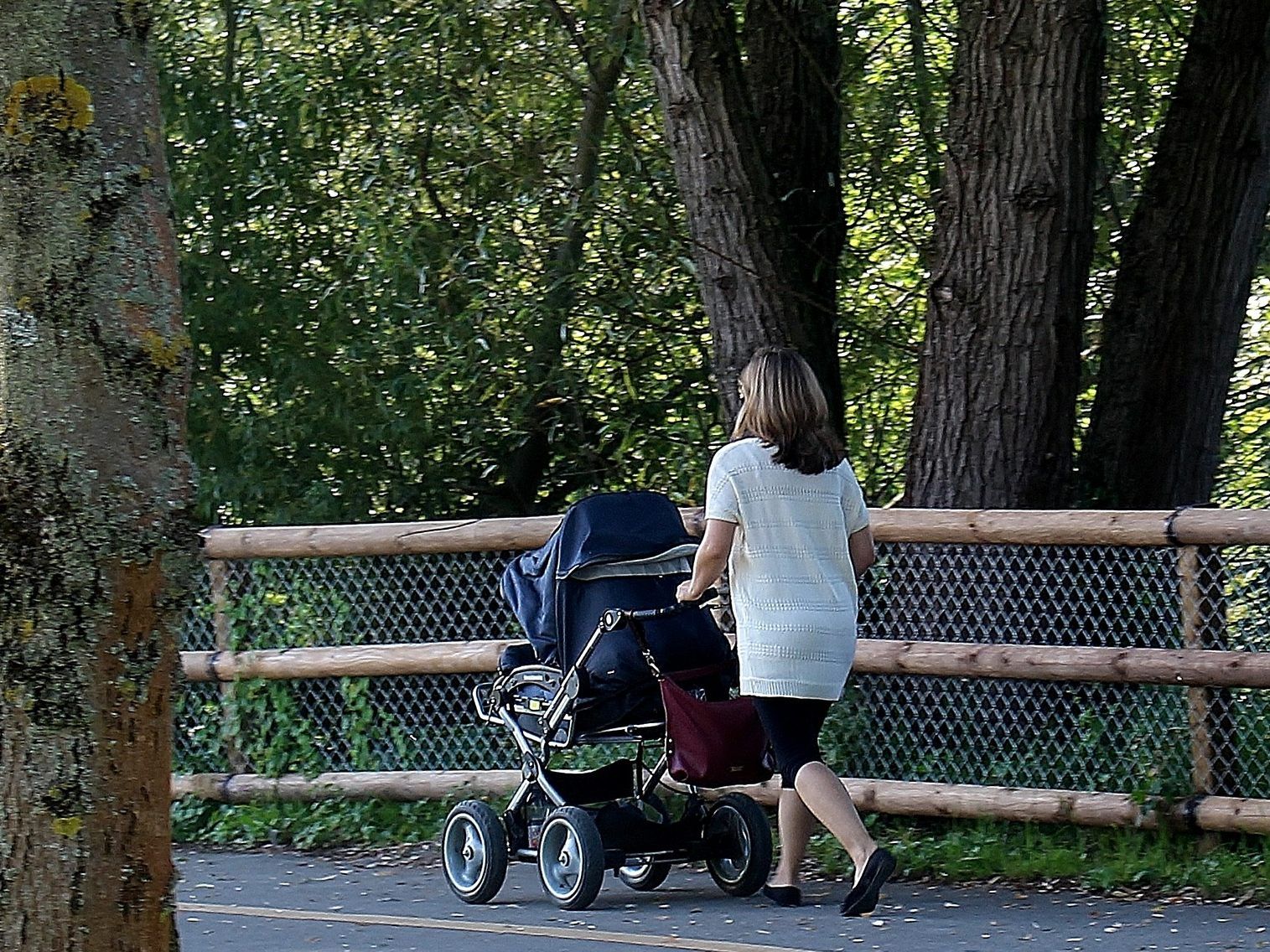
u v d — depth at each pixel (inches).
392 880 572.7
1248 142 679.1
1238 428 957.2
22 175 237.0
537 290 865.5
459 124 874.1
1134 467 687.7
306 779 653.9
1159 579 546.3
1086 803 546.6
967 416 626.2
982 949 453.4
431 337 874.8
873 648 577.3
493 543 626.8
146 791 246.7
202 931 498.6
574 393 898.7
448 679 645.3
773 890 512.1
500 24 881.5
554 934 482.6
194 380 896.3
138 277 242.4
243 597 666.8
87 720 240.7
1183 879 517.3
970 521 566.6
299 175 913.5
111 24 242.5
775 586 471.5
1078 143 615.2
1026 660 552.4
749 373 483.8
